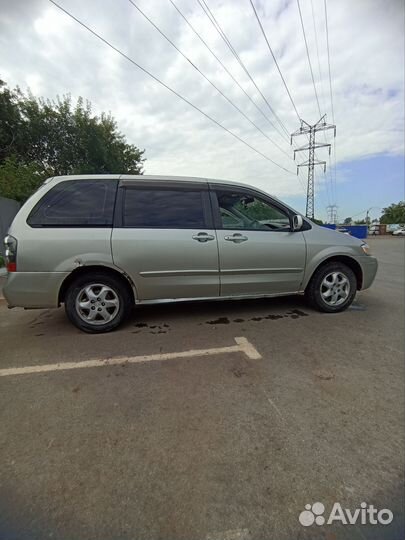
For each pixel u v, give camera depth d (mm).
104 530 1227
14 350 2924
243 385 2279
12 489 1409
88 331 3295
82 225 3133
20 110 14641
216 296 3549
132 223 3232
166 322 3633
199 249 3355
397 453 1626
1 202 9062
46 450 1648
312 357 2736
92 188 3242
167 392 2195
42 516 1283
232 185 3645
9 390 2240
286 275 3738
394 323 3619
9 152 14289
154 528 1234
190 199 3453
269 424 1849
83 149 15812
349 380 2352
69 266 3078
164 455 1607
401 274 7512
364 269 4035
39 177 11617
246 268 3543
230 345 2984
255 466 1535
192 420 1887
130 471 1507
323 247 3830
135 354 2803
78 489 1409
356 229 39156
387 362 2646
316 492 1398
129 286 3330
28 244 3010
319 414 1946
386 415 1940
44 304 3113
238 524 1256
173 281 3350
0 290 5488
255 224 3658
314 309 4094
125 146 19344
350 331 3354
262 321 3664
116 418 1912
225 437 1740
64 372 2492
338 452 1630
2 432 1793
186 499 1358
